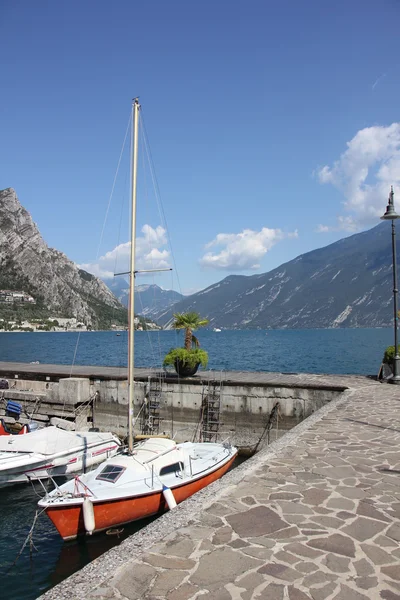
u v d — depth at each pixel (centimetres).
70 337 19250
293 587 490
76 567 1151
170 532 630
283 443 1118
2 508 1594
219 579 509
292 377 2522
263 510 699
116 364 6244
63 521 1214
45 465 1822
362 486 803
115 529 1268
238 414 2273
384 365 2386
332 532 621
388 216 2231
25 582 1098
